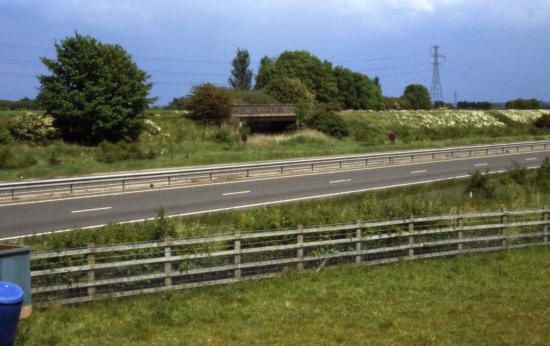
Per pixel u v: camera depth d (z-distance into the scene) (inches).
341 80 3934.5
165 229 547.2
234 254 509.0
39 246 504.7
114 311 426.9
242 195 1139.9
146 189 1215.6
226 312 430.3
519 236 692.7
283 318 420.5
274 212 619.2
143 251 486.3
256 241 547.8
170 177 1293.1
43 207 994.1
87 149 1796.3
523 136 2810.0
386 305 455.5
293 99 3026.6
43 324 390.6
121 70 1988.2
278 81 3117.6
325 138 2377.0
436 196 1111.6
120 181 1217.4
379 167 1656.0
